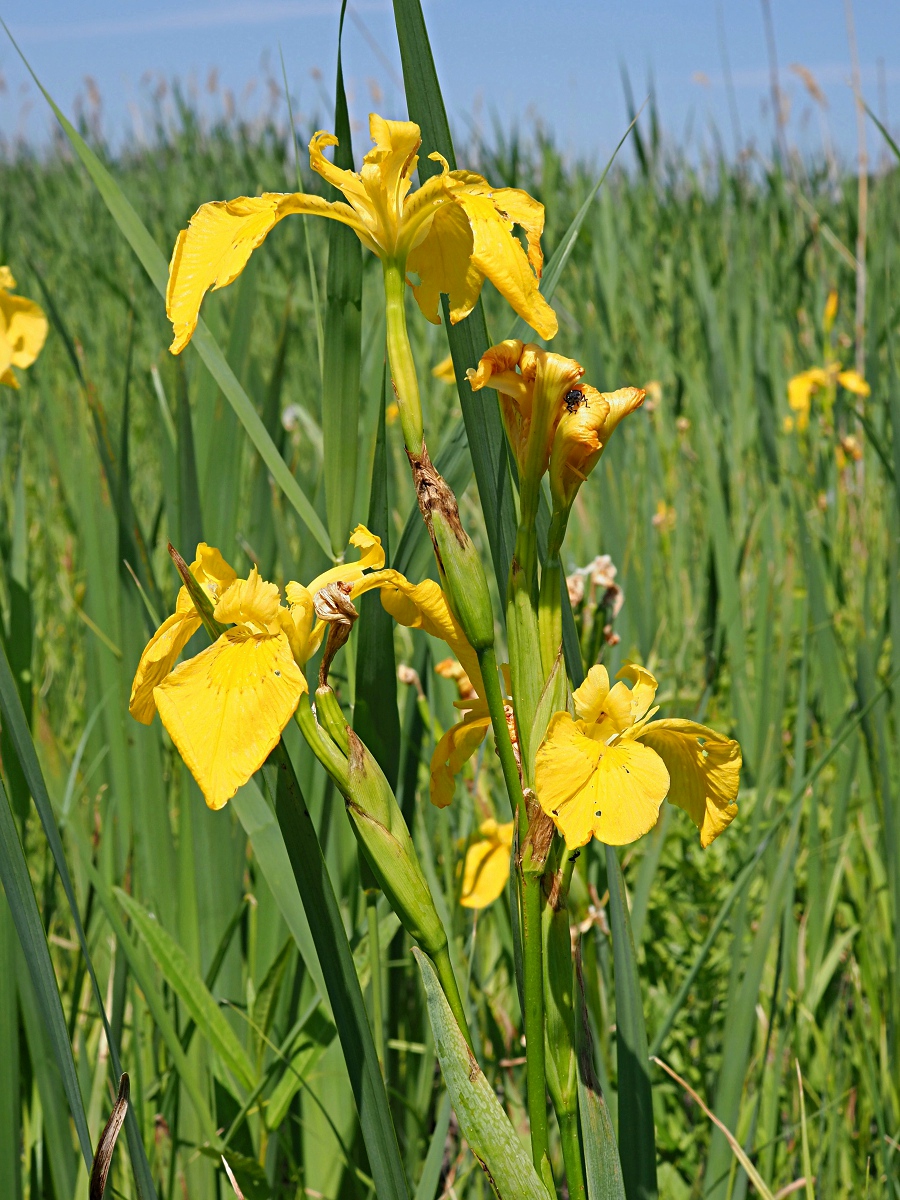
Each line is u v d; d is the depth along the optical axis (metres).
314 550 2.48
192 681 1.28
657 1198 1.70
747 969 2.21
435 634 1.57
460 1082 1.30
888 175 8.18
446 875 2.85
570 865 1.40
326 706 1.35
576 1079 1.41
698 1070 2.56
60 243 10.23
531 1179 1.29
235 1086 2.30
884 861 3.07
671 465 5.76
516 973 1.47
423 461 1.39
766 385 5.06
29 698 2.76
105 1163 1.34
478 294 1.59
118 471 2.52
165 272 1.98
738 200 8.06
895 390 3.20
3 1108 1.97
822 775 3.62
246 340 2.68
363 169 1.45
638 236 8.54
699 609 4.34
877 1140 2.54
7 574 2.94
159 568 4.27
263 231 1.42
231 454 2.67
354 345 1.87
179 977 2.12
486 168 7.35
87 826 2.84
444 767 1.66
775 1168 2.42
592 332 4.50
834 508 4.84
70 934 3.02
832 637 3.39
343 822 2.46
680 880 2.80
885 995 2.76
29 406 5.82
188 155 12.55
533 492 1.41
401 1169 1.43
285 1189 2.38
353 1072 1.41
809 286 6.74
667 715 3.31
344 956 1.40
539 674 1.39
